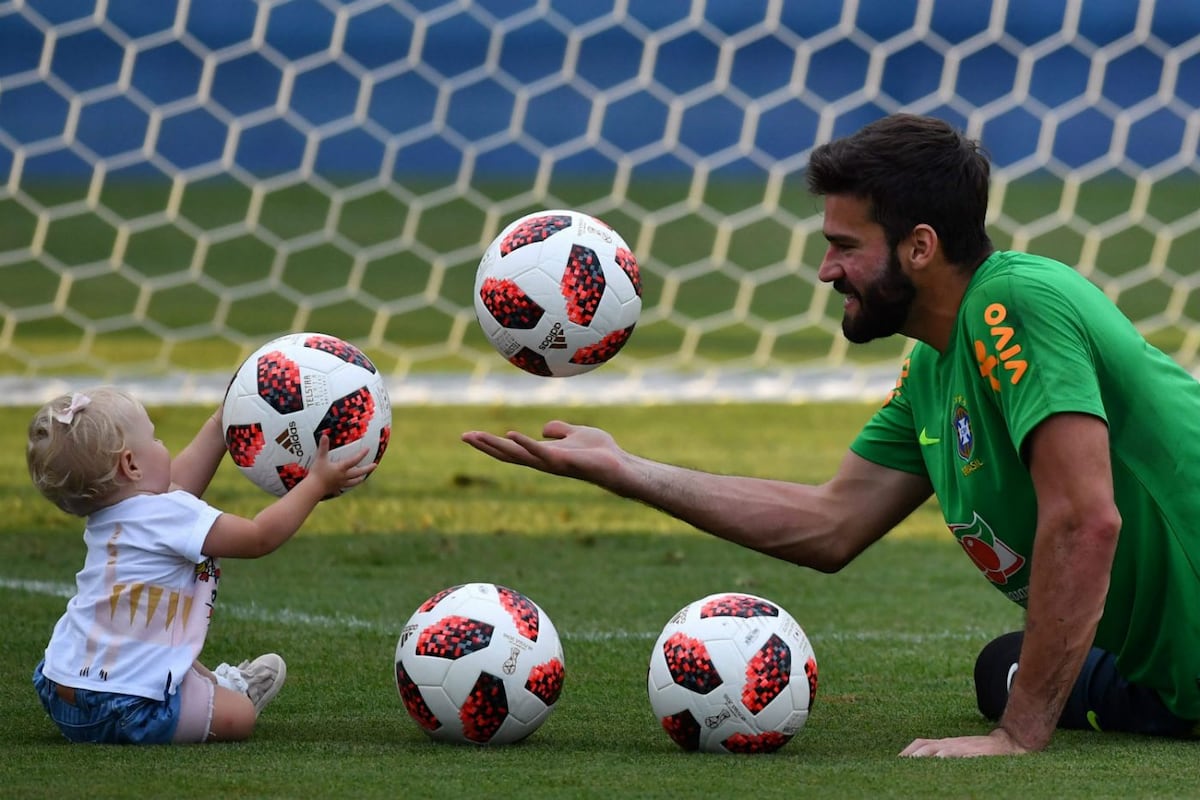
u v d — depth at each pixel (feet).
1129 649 39.24
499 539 71.20
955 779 33.65
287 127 246.06
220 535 37.27
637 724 41.16
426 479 84.99
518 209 216.33
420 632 38.01
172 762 35.09
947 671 48.85
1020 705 37.14
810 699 37.83
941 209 37.06
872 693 45.83
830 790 32.58
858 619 57.11
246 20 240.73
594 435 42.39
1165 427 37.78
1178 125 241.14
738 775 34.14
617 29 253.65
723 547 70.74
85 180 236.22
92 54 233.55
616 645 51.93
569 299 41.57
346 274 168.14
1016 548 39.11
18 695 43.27
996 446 37.88
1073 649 35.99
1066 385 35.45
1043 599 35.86
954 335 38.58
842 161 37.37
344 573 63.62
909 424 43.47
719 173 253.44
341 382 39.27
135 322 135.33
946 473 39.96
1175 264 174.19
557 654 38.58
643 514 77.97
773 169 148.66
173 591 37.50
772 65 247.09
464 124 254.68
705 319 143.33
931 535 74.79
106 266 166.09
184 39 137.28
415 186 241.55
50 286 154.51
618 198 181.16
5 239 184.55
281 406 38.78
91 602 37.19
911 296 38.09
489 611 38.19
